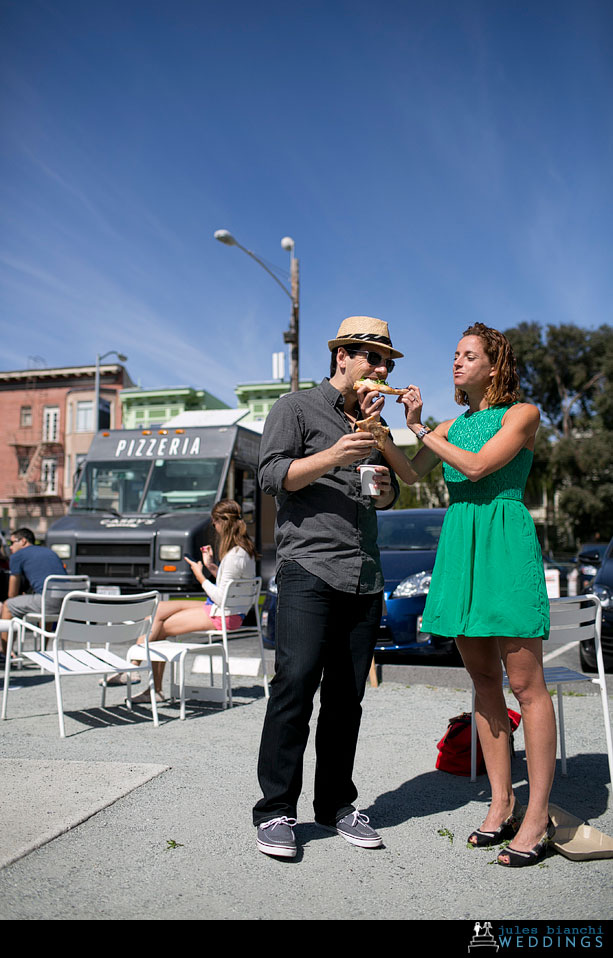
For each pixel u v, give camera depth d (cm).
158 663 623
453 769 428
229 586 611
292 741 316
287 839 308
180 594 1091
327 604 319
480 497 326
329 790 338
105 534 1131
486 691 337
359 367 330
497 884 286
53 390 4375
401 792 396
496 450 312
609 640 764
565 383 4472
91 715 575
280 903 268
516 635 307
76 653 571
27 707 606
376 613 338
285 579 323
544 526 4394
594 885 285
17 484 4344
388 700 622
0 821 332
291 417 333
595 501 3897
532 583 313
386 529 917
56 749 468
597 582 812
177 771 421
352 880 288
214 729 529
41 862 296
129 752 462
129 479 1216
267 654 867
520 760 459
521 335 4431
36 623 839
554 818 333
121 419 4275
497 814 329
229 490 1193
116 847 314
